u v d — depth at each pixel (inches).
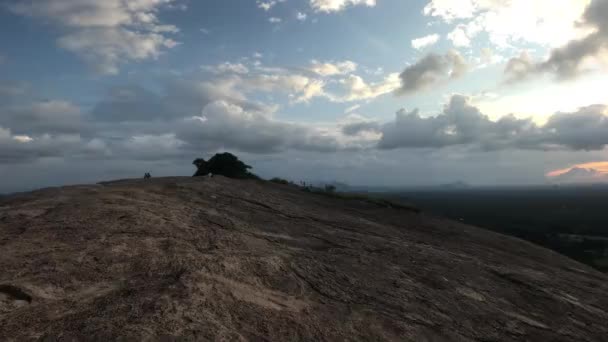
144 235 273.0
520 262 462.0
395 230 499.5
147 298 184.4
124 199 367.2
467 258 407.2
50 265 207.2
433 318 243.9
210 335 163.8
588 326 288.2
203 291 199.6
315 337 190.4
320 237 378.3
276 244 324.2
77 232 259.3
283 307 211.9
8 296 177.3
